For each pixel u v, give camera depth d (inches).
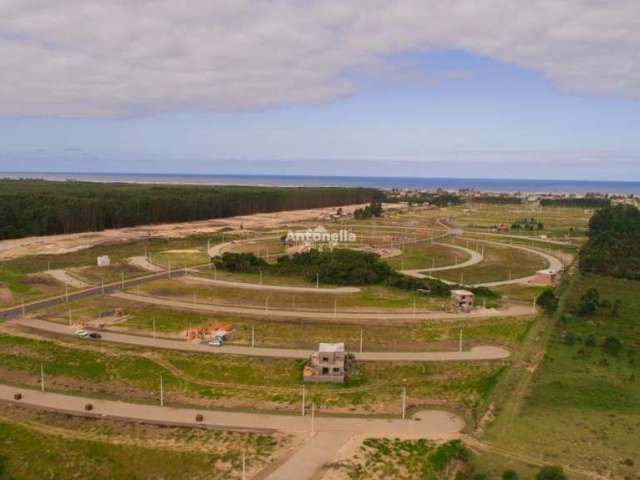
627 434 2608.3
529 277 6038.4
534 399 2970.0
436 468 2295.8
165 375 3196.4
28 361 3371.1
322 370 3152.1
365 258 5935.0
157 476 2242.9
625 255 7180.1
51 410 2773.1
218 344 3607.3
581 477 2240.4
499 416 2765.7
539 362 3503.9
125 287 5172.2
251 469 2262.6
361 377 3208.7
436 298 4894.2
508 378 3213.6
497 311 4515.3
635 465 2340.1
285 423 2667.3
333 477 2206.0
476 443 2506.2
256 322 4094.5
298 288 5221.5
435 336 3887.8
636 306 4955.7
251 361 3371.1
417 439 2522.1
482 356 3538.4
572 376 3299.7
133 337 3769.7
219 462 2321.6
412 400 2942.9
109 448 2418.8
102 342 3659.0
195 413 2768.2
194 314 4284.0
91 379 3161.9
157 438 2517.2
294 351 3548.2
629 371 3415.4
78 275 5664.4
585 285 5821.9
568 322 4394.7
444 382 3157.0
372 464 2313.0
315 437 2532.0
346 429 2613.2
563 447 2477.9
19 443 2463.1
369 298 4852.4
